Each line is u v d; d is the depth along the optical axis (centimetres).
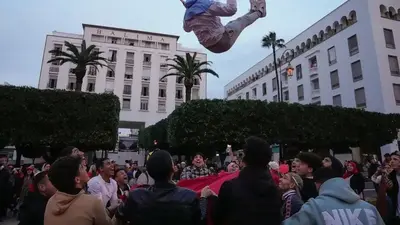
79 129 2134
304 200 382
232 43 369
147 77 5362
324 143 2573
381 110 3097
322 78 4031
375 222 222
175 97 5400
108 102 2255
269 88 5416
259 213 233
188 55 3027
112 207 362
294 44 4741
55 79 4934
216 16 361
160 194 244
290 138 2431
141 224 231
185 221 234
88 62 2800
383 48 3259
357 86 3438
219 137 2231
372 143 2769
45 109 2084
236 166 557
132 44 5556
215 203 261
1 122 1962
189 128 2208
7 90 2000
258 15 405
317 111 2570
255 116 2325
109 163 464
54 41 5125
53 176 261
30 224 326
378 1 3419
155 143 3195
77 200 254
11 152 3981
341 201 230
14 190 1236
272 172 482
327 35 4059
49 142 2048
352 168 846
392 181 478
